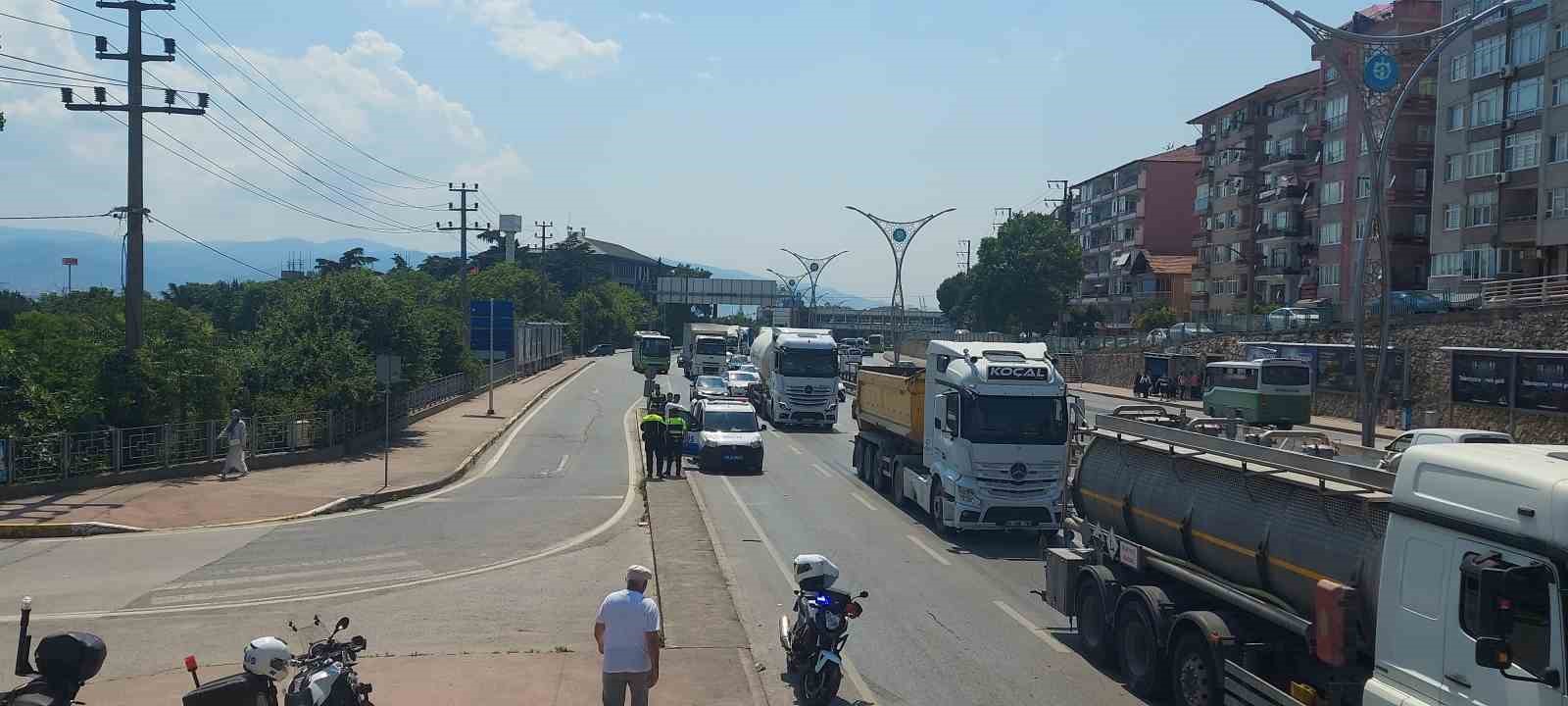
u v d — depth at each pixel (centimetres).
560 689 988
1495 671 584
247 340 3181
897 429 2333
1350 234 6019
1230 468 960
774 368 4119
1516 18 4653
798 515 2156
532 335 7525
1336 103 6206
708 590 1397
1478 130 4891
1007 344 1983
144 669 1073
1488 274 4812
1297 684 813
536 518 2089
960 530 1939
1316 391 4866
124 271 2464
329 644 773
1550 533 558
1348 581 757
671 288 12925
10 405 2155
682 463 2994
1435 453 659
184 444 2469
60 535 1820
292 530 1905
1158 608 998
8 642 1167
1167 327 7931
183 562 1622
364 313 3441
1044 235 8750
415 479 2506
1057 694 1038
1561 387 3259
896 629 1285
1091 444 1266
